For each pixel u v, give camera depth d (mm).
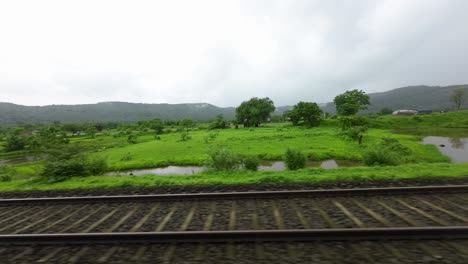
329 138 45188
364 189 7695
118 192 9328
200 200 7762
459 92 132625
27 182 12961
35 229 6301
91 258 4727
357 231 4957
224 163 14688
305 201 7359
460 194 7602
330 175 10977
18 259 4809
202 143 45812
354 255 4457
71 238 5281
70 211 7449
